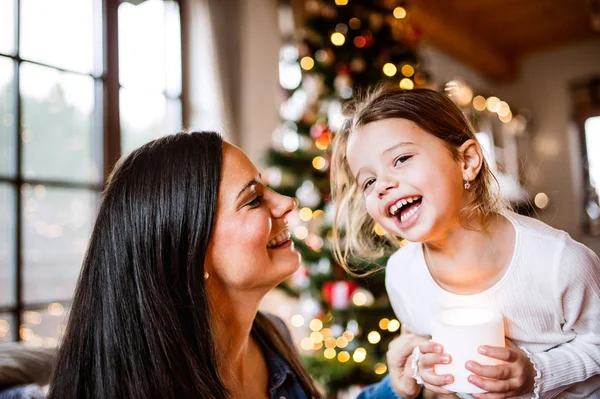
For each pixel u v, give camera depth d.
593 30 6.26
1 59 2.09
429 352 0.83
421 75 2.83
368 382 2.30
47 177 2.24
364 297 2.33
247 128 3.27
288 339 1.23
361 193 1.16
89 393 0.82
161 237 0.83
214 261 0.87
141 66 2.72
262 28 3.50
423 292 1.07
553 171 6.84
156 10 2.83
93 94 2.47
